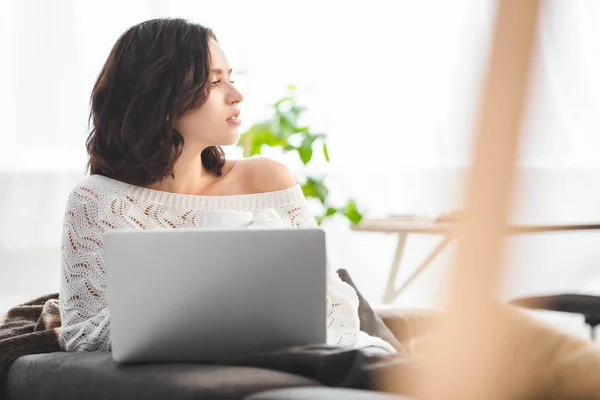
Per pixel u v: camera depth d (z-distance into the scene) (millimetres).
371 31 4375
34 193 3791
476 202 472
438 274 522
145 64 1822
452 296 516
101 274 1722
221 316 1255
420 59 4371
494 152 458
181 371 1171
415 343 2033
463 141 469
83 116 3867
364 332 1887
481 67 455
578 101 4449
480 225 476
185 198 1889
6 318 1970
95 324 1635
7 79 3770
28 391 1457
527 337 1057
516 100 446
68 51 3850
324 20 4328
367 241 4418
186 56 1820
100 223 1785
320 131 4316
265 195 1967
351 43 4363
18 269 3766
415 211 4316
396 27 4383
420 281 4312
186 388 1091
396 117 4379
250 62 4207
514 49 443
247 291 1251
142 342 1253
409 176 4340
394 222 3164
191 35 1840
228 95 1871
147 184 1881
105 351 1566
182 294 1241
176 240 1235
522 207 470
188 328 1255
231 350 1282
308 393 937
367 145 4371
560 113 4430
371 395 919
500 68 446
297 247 1258
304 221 1979
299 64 4289
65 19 3846
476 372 536
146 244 1233
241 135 3609
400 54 4383
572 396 1011
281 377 1130
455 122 4238
